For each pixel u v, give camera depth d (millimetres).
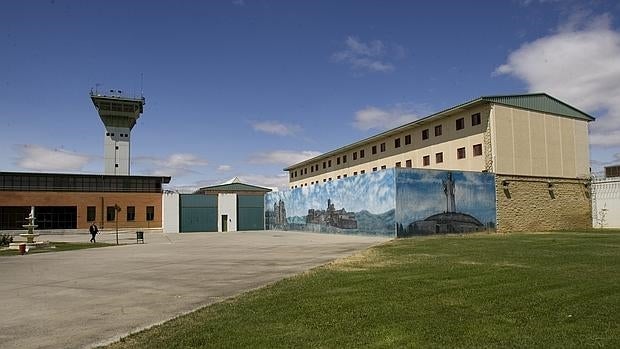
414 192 32094
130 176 56750
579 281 9836
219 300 9305
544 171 37000
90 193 54312
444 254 16516
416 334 6055
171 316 8008
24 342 6539
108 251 24734
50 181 53406
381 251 18859
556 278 10289
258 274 13289
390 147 47469
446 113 38281
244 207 60656
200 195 58344
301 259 17453
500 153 34875
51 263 18250
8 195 50844
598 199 38781
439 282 10062
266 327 6656
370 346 5633
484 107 35469
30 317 8172
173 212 56719
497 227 34438
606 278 10258
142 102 72375
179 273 14016
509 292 8719
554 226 37000
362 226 36156
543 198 36719
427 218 32250
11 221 51625
